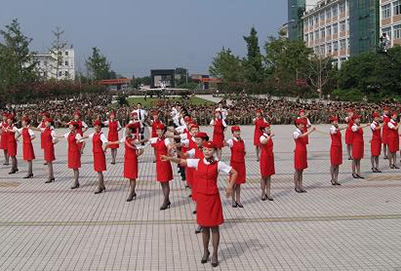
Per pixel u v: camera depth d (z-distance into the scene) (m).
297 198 11.47
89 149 20.97
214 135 16.94
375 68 44.12
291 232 8.84
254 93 60.44
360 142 13.64
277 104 36.75
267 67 66.06
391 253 7.68
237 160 10.46
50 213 10.34
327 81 54.62
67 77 85.00
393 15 52.22
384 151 17.47
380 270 6.98
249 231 8.94
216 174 7.12
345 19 66.12
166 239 8.52
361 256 7.56
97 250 8.00
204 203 7.09
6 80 45.41
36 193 12.34
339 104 35.00
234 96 60.69
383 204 10.77
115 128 16.95
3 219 9.92
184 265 7.29
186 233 8.84
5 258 7.70
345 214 9.98
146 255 7.73
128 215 10.11
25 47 52.97
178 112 17.91
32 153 14.51
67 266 7.32
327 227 9.12
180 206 10.82
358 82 48.31
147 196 11.86
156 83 82.94
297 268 7.11
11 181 13.98
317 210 10.34
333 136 12.76
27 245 8.30
